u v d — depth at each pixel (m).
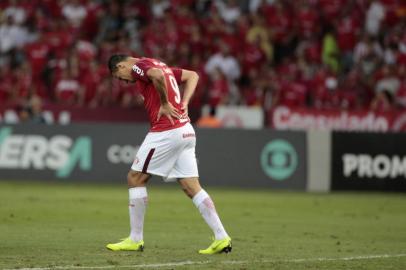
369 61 94.69
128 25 107.25
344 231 44.75
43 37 103.38
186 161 33.72
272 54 101.00
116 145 75.88
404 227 47.34
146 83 33.53
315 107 86.31
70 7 109.19
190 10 107.44
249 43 99.12
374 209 58.59
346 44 98.75
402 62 93.81
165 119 33.34
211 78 93.56
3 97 99.12
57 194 64.31
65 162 76.38
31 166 76.81
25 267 29.41
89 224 45.41
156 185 75.94
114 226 44.59
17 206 54.50
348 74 95.56
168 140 33.22
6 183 73.88
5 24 108.69
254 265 30.78
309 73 92.81
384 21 101.38
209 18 104.69
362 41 96.31
